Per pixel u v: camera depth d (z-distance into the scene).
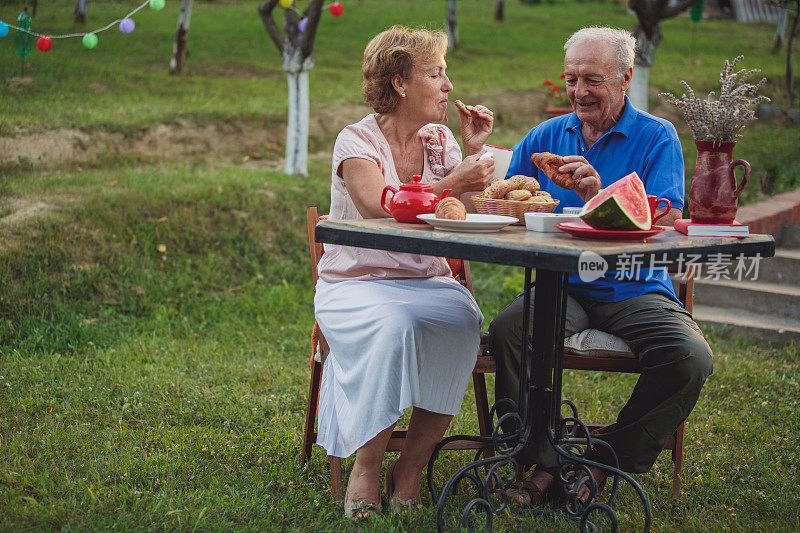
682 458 3.24
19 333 4.91
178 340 5.04
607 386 4.48
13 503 2.86
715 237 2.56
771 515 3.03
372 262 3.07
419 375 2.82
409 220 2.69
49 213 6.09
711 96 2.66
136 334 5.07
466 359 2.92
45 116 8.61
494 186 2.87
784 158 8.71
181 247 6.15
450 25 16.69
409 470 2.98
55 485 3.05
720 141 2.58
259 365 4.62
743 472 3.41
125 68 12.03
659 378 2.89
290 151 8.10
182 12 11.99
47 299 5.27
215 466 3.31
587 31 3.24
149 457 3.31
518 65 15.06
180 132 8.99
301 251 6.50
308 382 4.39
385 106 3.11
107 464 3.23
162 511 2.85
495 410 3.19
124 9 16.14
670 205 2.87
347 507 2.88
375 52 3.09
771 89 12.27
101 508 2.86
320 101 10.77
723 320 5.63
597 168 3.38
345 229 2.57
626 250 2.21
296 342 5.08
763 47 17.16
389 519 2.80
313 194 7.27
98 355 4.65
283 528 2.81
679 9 8.05
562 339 2.76
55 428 3.61
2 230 5.73
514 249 2.25
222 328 5.26
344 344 2.92
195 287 5.78
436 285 3.12
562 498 3.04
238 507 2.90
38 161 7.57
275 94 11.18
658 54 16.05
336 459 3.04
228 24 17.97
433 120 3.13
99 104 9.48
